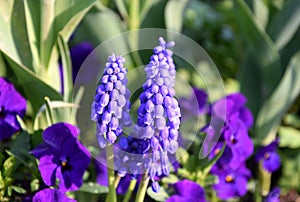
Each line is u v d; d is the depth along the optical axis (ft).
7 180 1.69
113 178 1.61
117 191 1.76
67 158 1.68
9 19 1.76
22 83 1.79
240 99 1.87
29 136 1.75
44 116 1.80
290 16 2.06
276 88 2.08
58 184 1.73
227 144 1.80
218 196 1.88
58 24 1.76
